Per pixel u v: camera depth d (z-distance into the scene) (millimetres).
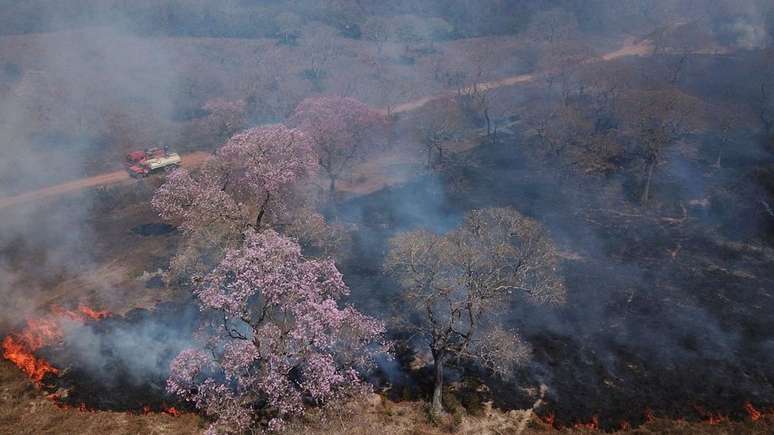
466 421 34531
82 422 33906
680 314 44000
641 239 53969
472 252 35156
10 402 35344
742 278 47719
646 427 34188
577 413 35500
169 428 33562
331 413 32125
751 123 70250
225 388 30688
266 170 41156
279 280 29938
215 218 41312
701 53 104312
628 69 82938
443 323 42250
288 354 29812
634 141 70250
